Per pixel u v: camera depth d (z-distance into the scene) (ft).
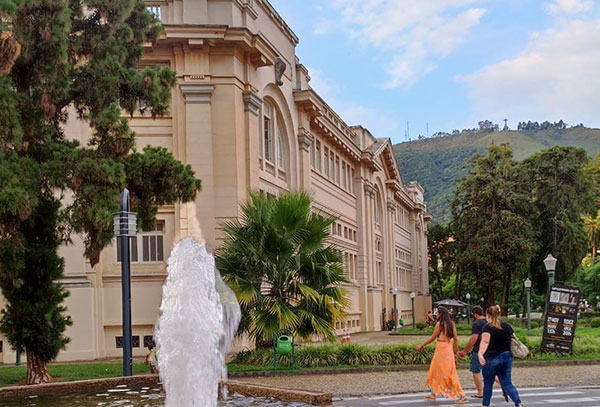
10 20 59.16
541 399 45.85
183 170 64.69
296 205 71.26
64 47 57.00
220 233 92.38
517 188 197.16
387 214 204.23
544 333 78.69
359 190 171.32
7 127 53.57
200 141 93.30
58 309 59.67
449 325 44.88
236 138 94.32
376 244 189.78
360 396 49.24
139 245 92.48
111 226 58.34
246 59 98.17
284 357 69.26
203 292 37.68
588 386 54.24
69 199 84.48
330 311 69.77
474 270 197.98
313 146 137.18
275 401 35.76
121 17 64.44
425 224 290.56
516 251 187.42
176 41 93.30
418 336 141.69
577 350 79.15
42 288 59.31
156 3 94.84
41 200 59.36
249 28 99.71
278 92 114.73
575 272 198.08
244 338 85.81
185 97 93.97
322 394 35.22
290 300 70.59
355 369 67.21
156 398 37.99
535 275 207.41
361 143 175.01
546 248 201.87
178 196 65.77
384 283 194.80
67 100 62.75
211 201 92.58
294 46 126.21
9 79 54.90
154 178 63.67
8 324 58.13
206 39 93.35
